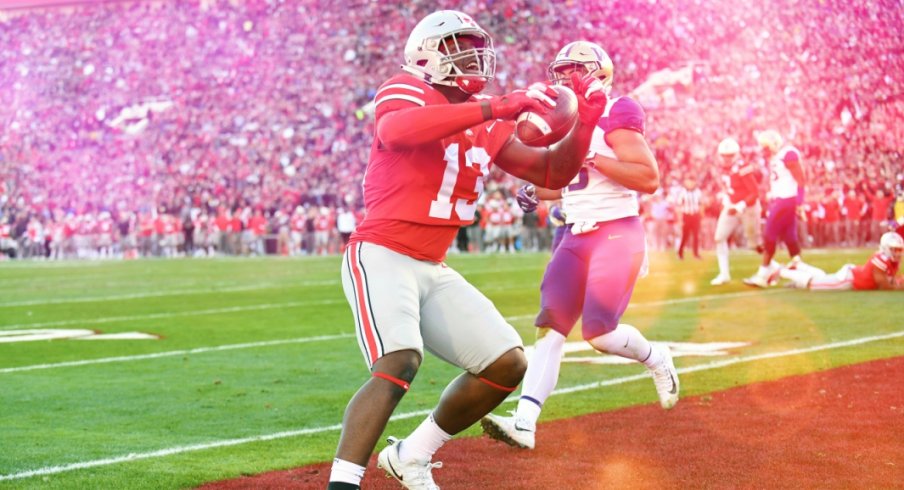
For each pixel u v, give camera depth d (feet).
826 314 55.36
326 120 177.88
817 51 161.99
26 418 33.01
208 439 29.45
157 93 188.65
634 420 30.09
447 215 20.61
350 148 173.27
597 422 29.99
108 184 184.03
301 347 48.96
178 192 179.42
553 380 27.66
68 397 36.70
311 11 182.70
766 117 160.25
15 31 197.77
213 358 45.93
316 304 70.64
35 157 189.06
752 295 67.05
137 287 91.30
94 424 31.96
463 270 100.07
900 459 24.82
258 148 178.40
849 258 103.71
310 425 31.17
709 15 165.07
